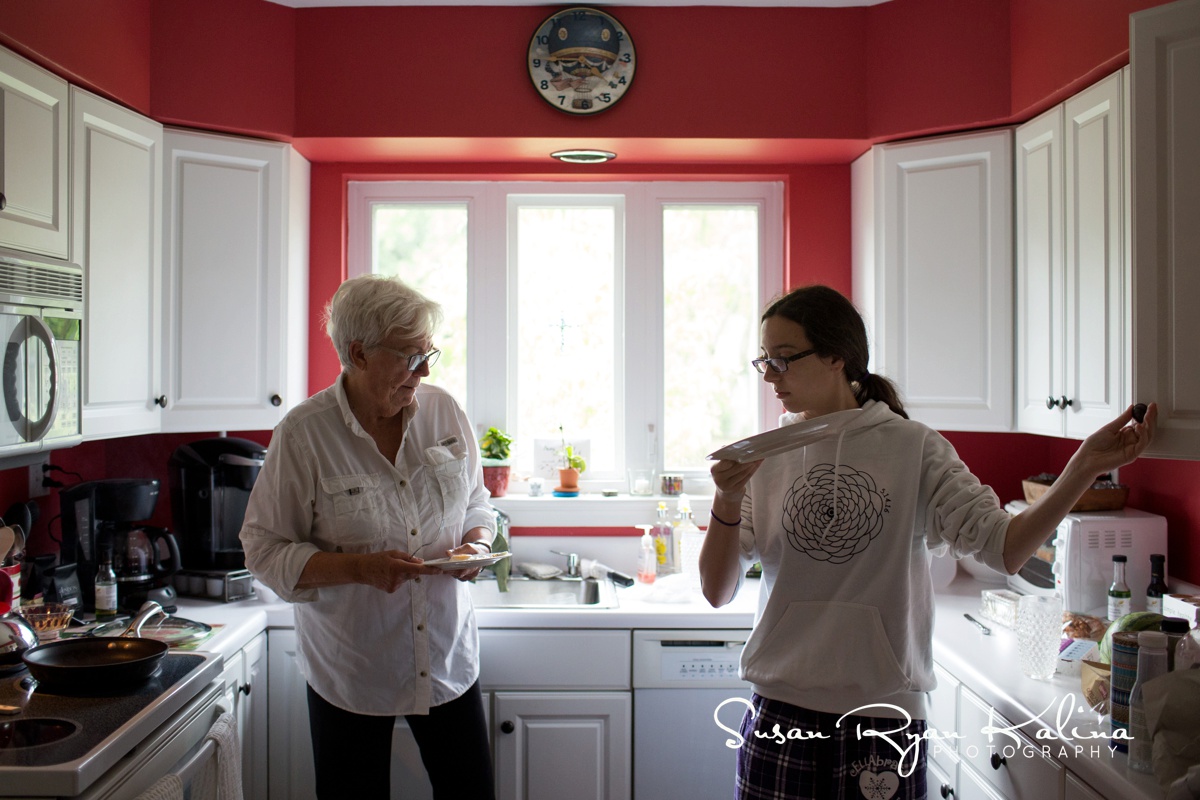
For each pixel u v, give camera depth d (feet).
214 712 6.01
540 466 10.14
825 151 9.48
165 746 5.24
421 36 9.01
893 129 8.87
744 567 5.53
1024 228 8.20
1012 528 4.73
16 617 6.18
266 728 8.08
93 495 7.84
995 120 8.36
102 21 7.54
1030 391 8.11
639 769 8.12
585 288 10.30
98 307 7.54
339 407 6.33
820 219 10.01
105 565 7.54
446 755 6.56
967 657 6.68
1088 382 7.16
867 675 5.01
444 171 9.94
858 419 5.12
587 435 10.29
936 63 8.62
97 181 7.52
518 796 8.08
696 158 9.80
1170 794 4.32
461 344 10.19
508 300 10.19
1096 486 7.85
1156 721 4.55
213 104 8.55
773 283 10.19
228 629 7.32
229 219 8.71
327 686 6.30
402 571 5.78
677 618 8.09
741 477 5.05
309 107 9.00
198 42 8.51
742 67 9.07
